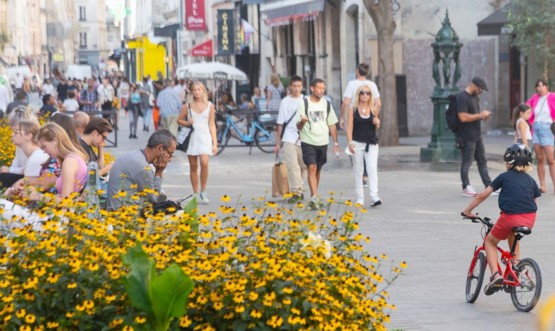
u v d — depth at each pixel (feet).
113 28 640.58
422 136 121.08
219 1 215.51
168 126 111.75
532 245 46.70
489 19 106.22
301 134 59.72
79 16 594.65
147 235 25.53
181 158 95.20
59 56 465.47
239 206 59.57
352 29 134.51
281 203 60.08
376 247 46.50
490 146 100.83
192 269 24.29
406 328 32.63
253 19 187.32
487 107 122.83
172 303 22.74
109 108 139.33
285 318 23.54
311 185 59.57
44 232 24.63
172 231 25.86
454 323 33.30
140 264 23.02
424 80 121.70
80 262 23.45
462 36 122.11
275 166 62.28
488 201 61.67
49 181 37.83
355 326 24.27
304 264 24.58
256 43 187.93
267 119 110.73
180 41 259.60
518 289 35.27
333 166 82.58
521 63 115.44
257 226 25.70
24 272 23.79
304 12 143.64
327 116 60.08
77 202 27.12
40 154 40.96
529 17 96.58
